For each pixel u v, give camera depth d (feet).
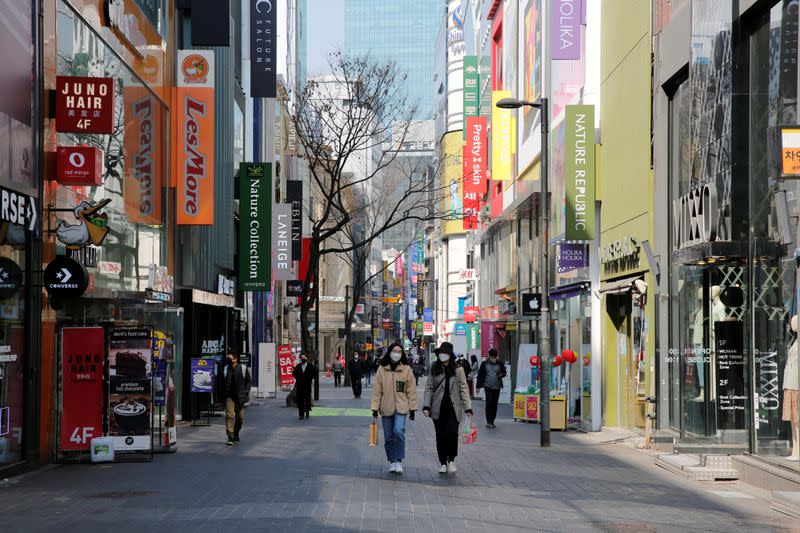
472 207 176.45
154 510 36.96
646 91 69.87
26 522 34.12
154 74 82.17
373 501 39.55
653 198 68.44
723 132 52.49
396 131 234.79
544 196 71.36
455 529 32.94
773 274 48.01
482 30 189.98
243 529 32.63
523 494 42.32
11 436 48.91
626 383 78.64
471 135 175.01
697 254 52.21
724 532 33.04
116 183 69.72
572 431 82.28
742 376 53.57
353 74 140.77
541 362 67.41
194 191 87.61
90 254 62.54
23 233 50.93
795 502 36.88
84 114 55.06
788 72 46.57
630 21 74.38
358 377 142.41
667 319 65.36
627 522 34.88
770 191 48.80
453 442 49.39
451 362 49.73
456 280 270.87
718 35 53.67
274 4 126.11
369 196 248.11
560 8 88.89
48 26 54.65
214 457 58.03
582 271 87.25
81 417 55.11
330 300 299.38
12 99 49.14
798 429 43.70
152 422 56.34
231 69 120.26
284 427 84.02
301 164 261.03
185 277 92.53
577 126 81.97
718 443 53.47
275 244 137.28
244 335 142.61
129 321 62.85
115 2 68.39
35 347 51.88
